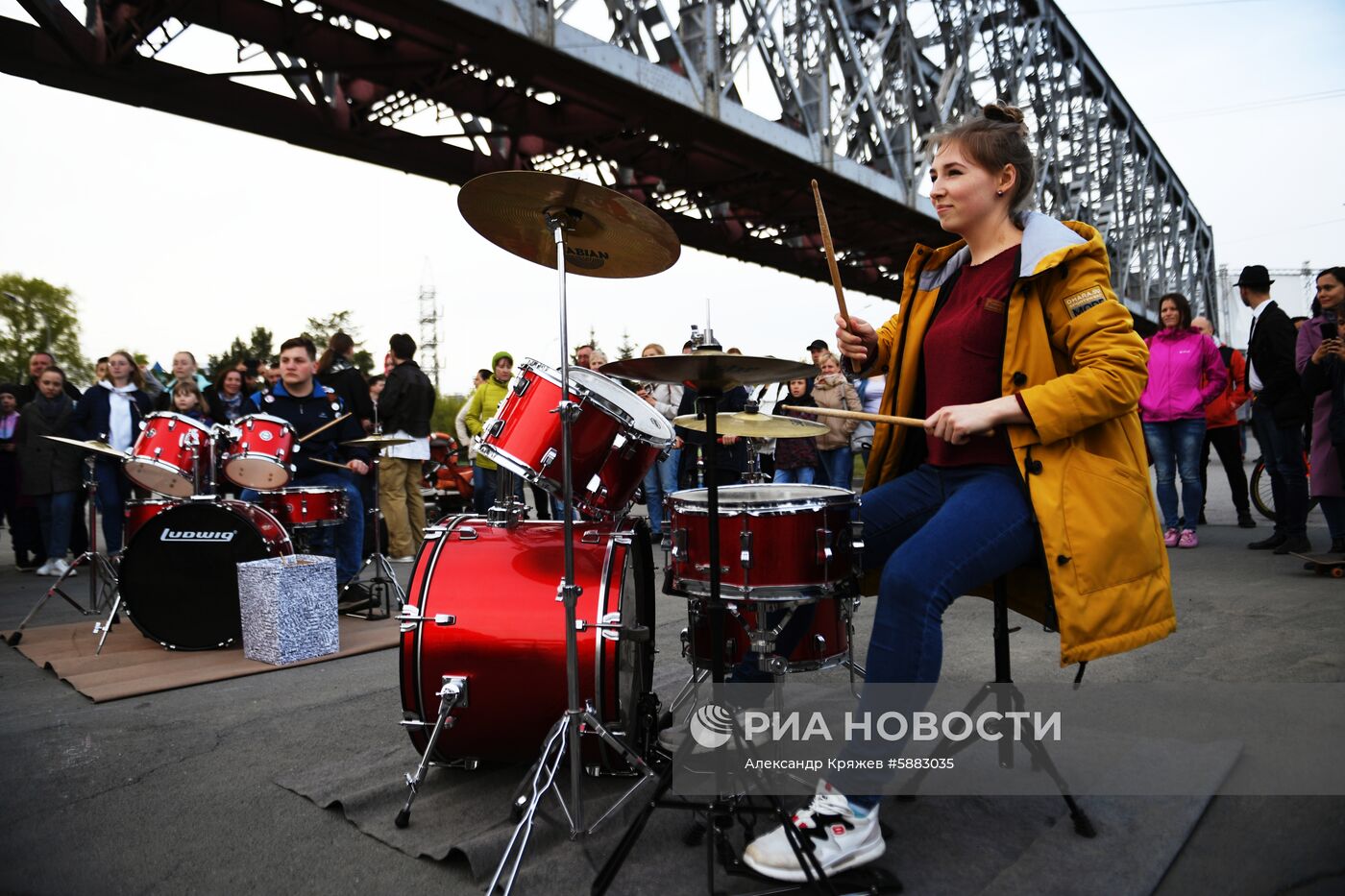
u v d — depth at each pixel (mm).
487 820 2373
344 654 4352
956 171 2293
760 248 16656
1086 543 2012
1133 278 32906
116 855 2229
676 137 10938
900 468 2531
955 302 2365
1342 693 3109
